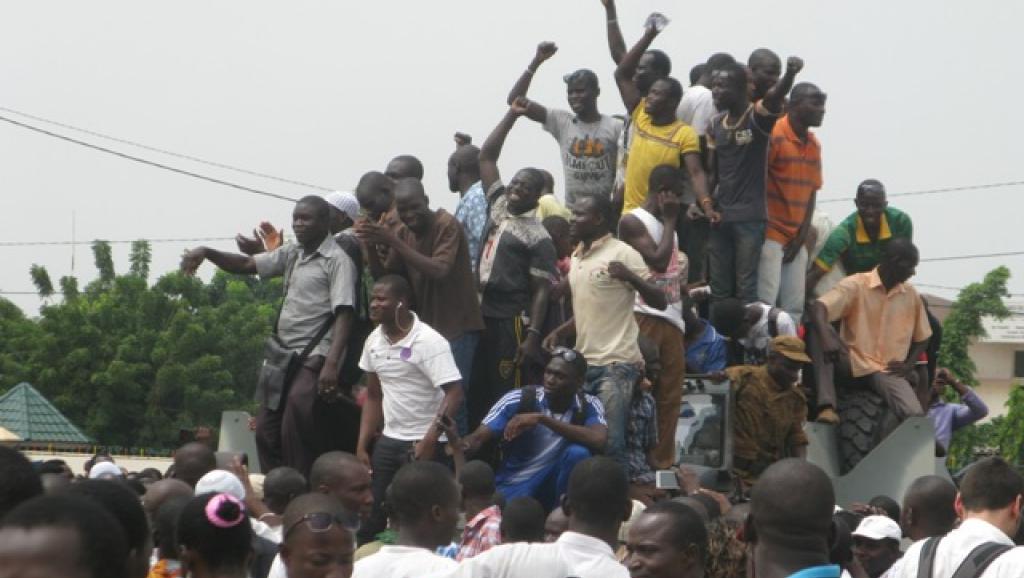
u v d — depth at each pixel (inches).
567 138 1048.2
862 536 691.4
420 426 824.3
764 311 941.2
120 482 406.0
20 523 255.4
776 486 397.4
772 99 935.0
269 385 893.2
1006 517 534.3
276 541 612.7
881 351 978.1
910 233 1032.2
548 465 799.1
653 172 896.3
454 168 1083.3
